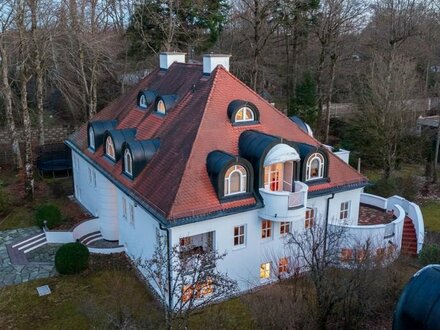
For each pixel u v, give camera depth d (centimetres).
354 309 1659
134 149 2278
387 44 4584
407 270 2341
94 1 4009
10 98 3866
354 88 5209
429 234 2969
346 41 4931
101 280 2306
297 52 5372
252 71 4322
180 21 4547
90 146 3002
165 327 1803
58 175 3947
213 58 2488
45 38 3691
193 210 1967
